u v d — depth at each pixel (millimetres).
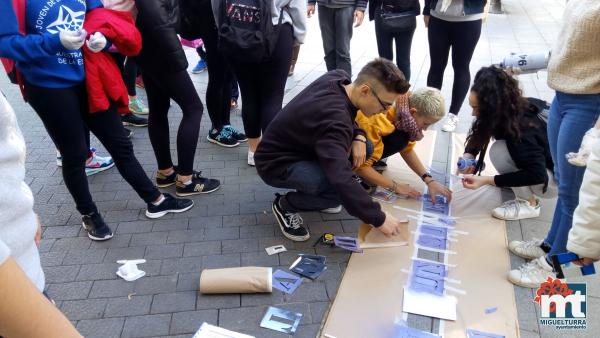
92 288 2250
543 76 5246
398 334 1966
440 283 2260
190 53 6531
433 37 3918
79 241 2604
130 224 2764
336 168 2193
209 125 4203
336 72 2490
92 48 2188
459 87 3910
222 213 2871
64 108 2271
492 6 9594
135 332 1996
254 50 2809
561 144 1948
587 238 1502
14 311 631
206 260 2447
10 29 1954
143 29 2490
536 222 2740
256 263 2426
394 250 2498
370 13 4371
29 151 3680
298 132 2391
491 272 2340
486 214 2820
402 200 2986
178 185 3059
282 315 2078
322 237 2600
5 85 5379
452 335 1966
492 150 2809
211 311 2105
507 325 2012
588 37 1719
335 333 1973
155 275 2334
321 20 4508
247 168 3441
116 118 2535
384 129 2775
